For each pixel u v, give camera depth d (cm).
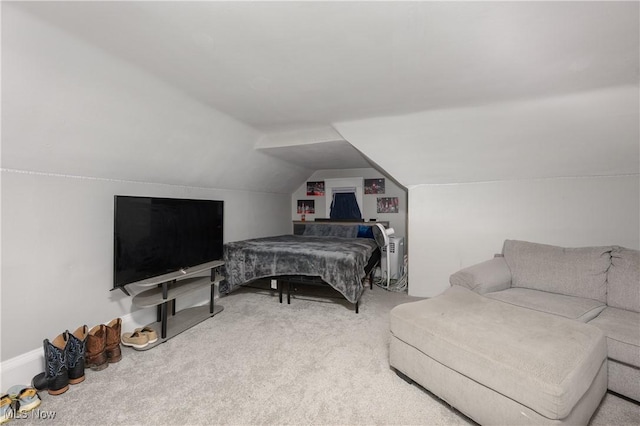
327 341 249
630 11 132
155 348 236
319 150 377
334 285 319
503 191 328
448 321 178
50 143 190
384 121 290
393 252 455
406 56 173
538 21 140
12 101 158
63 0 122
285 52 168
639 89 211
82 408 165
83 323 228
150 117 230
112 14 133
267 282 443
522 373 132
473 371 149
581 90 219
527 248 274
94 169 231
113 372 202
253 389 183
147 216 248
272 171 455
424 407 168
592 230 289
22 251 192
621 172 274
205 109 258
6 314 184
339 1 126
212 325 283
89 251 233
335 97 236
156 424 154
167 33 149
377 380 194
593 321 190
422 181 361
